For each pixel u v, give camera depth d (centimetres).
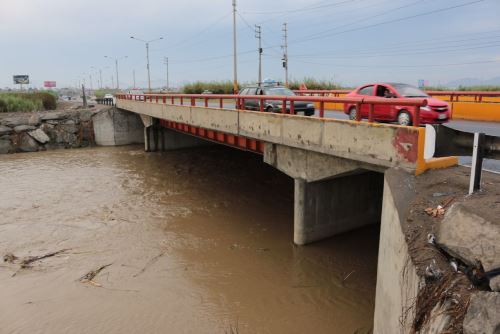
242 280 1064
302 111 1519
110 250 1283
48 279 1095
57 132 3459
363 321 867
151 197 1878
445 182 666
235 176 2214
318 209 1199
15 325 888
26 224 1538
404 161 747
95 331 862
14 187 2108
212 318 902
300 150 1124
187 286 1044
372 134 826
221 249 1261
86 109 3834
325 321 876
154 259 1209
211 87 5009
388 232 668
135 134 3662
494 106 1530
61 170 2539
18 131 3316
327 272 1072
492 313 355
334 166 1005
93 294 1012
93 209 1711
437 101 1101
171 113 2047
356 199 1274
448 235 492
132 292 1018
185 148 3216
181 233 1411
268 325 870
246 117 1311
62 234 1427
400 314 530
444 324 399
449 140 670
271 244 1270
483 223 458
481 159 584
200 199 1819
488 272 402
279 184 2009
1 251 1289
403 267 538
